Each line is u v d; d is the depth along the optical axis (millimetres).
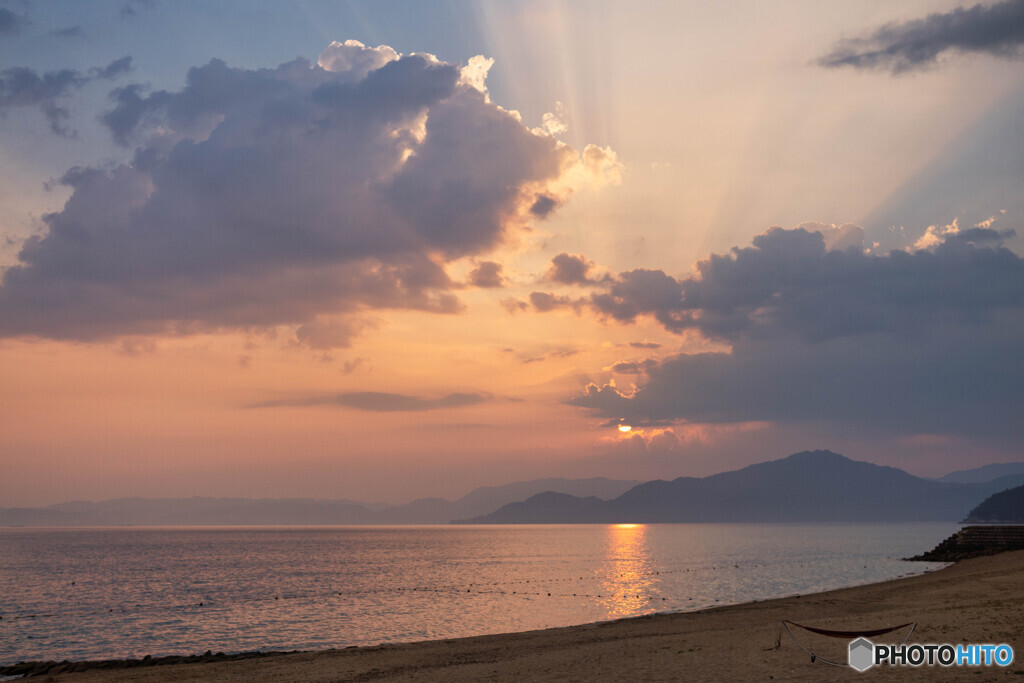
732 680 23828
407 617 66875
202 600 84938
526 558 177125
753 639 33844
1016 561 89375
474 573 126625
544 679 26953
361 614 69438
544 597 84062
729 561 153500
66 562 168875
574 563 153500
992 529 134500
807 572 115625
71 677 34750
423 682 28750
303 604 79125
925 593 58000
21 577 123812
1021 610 35312
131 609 76562
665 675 25672
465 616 67250
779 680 23266
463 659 35562
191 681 32156
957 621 33688
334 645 52000
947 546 143125
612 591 90438
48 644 55000
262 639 55406
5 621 68438
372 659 36938
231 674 33656
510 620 64188
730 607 59500
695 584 98312
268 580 113750
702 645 33406
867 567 122875
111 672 35875
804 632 35312
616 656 32156
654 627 46812
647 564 147625
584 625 52406
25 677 37812
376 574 125312
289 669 34438
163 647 52719
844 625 37156
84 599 87500
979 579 66375
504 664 32500
